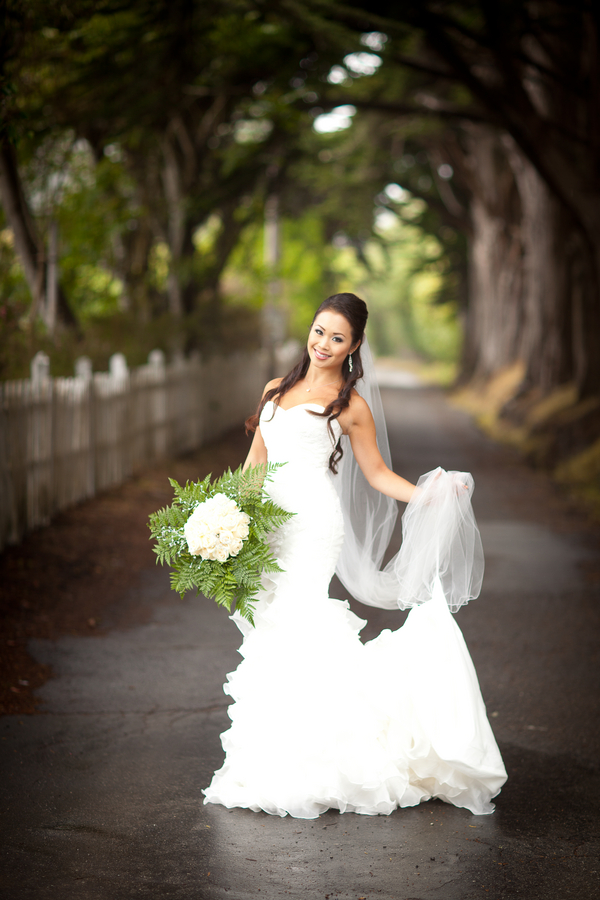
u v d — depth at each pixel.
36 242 11.19
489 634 6.43
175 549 3.79
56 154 13.05
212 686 5.13
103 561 7.82
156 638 6.02
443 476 3.99
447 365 64.25
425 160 31.22
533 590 7.74
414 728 3.74
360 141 23.58
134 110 12.74
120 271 16.72
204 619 6.53
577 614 6.99
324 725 3.67
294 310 33.56
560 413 17.56
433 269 42.97
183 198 17.09
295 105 16.33
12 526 7.69
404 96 18.25
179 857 3.28
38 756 4.12
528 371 21.77
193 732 4.46
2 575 6.87
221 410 19.00
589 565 8.77
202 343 18.62
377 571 4.29
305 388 3.94
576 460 15.04
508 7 12.03
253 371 23.75
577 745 4.48
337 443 3.94
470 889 3.11
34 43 8.75
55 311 11.94
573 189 14.38
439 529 3.98
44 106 11.53
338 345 3.82
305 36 12.55
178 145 17.06
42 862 3.21
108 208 14.82
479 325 36.75
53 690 4.97
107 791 3.81
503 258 30.08
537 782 4.06
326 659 3.75
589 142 13.93
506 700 5.11
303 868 3.22
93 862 3.22
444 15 12.39
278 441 3.87
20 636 5.78
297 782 3.65
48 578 7.07
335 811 3.72
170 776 3.97
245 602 3.72
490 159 28.42
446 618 3.86
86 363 10.07
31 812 3.59
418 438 20.72
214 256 20.22
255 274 23.02
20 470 7.98
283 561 3.85
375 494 4.28
